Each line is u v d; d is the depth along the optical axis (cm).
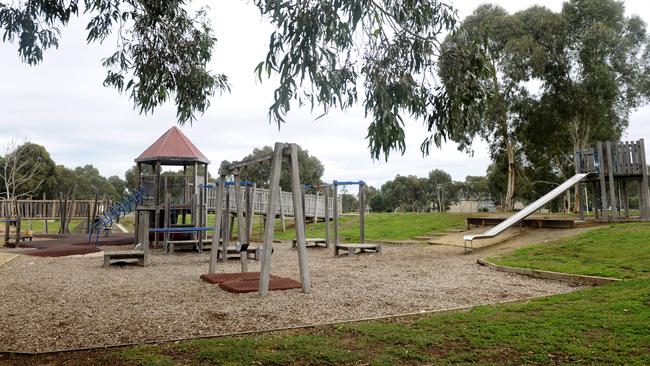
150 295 742
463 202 8219
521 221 1644
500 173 4206
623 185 1559
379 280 907
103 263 1230
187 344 446
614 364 376
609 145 1474
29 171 5066
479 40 434
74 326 533
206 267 1160
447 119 426
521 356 403
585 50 2689
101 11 616
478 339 451
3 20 584
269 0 361
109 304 667
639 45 2877
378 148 405
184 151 1939
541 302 627
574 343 431
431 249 1548
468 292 762
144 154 1964
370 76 420
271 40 366
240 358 402
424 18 452
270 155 773
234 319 571
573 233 1339
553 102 2783
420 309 632
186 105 662
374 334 478
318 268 1129
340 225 2689
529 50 2698
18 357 417
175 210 2053
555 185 4475
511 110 2931
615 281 760
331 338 470
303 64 361
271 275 940
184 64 653
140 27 631
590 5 2759
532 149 3281
